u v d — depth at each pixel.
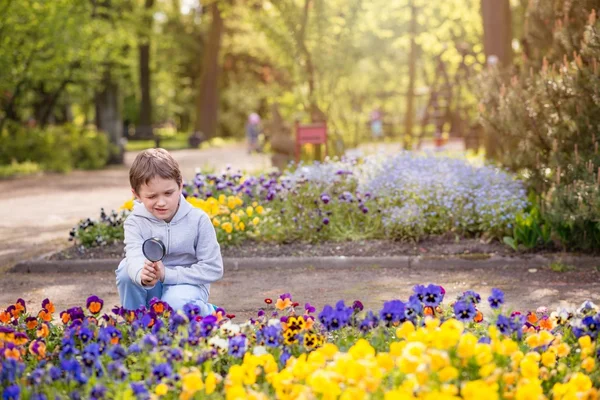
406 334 3.62
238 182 10.47
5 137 23.56
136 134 41.22
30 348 3.88
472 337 3.20
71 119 34.72
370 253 8.32
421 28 24.75
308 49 17.91
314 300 6.60
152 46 45.81
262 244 8.89
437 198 9.07
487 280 7.24
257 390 3.45
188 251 4.76
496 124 9.39
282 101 20.31
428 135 35.94
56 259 8.48
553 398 3.35
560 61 9.08
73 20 22.19
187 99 60.47
